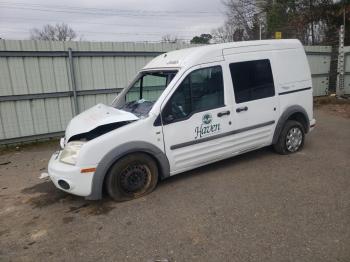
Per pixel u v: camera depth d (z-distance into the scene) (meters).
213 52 4.91
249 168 5.40
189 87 4.67
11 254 3.36
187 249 3.21
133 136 4.27
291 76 5.79
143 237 3.49
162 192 4.63
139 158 4.41
